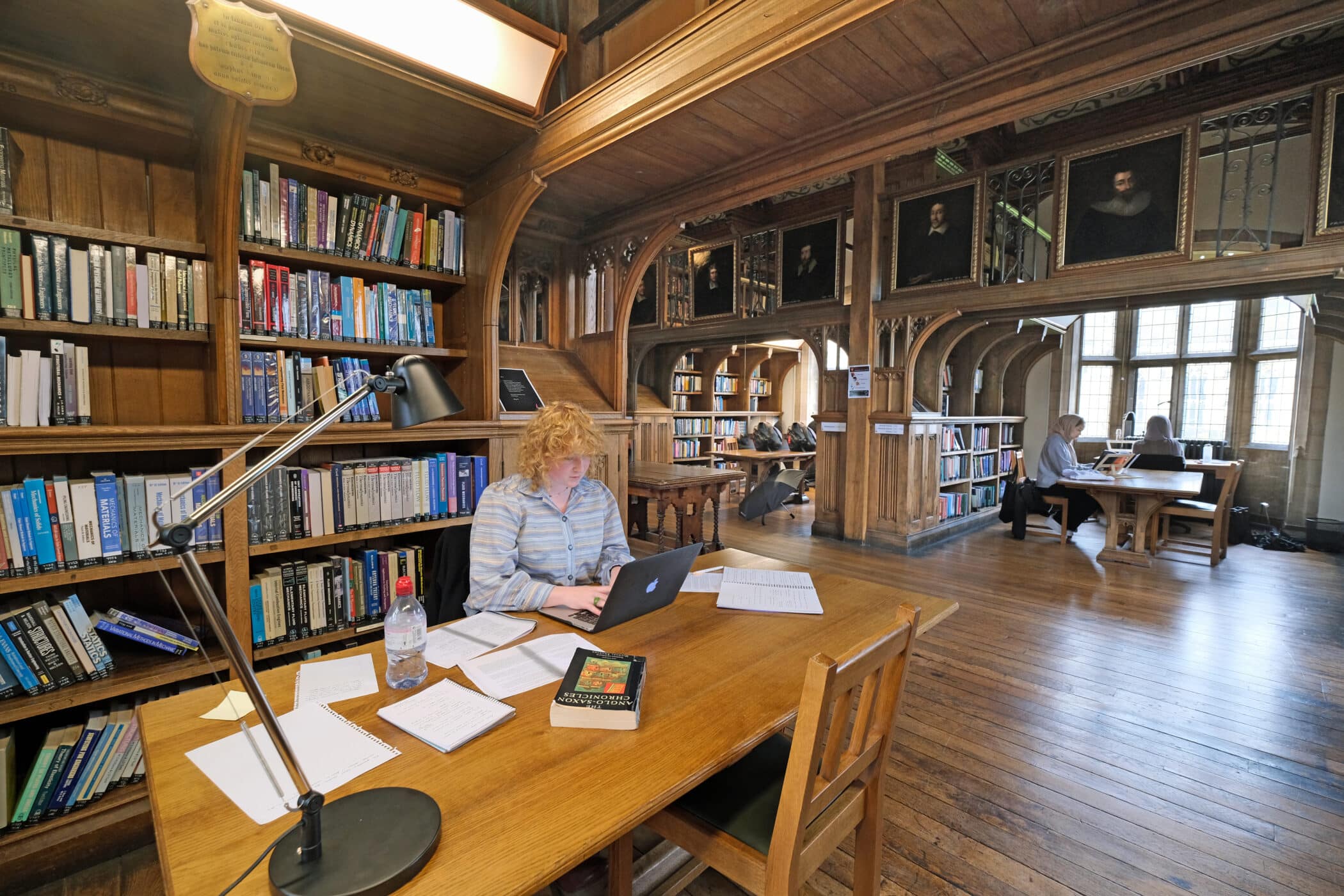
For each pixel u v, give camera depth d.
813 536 6.81
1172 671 3.30
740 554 2.58
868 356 6.05
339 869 0.79
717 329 7.75
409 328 2.83
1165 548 6.21
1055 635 3.81
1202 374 8.53
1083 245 4.57
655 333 8.57
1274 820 2.11
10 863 1.74
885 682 1.36
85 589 2.12
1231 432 8.19
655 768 1.07
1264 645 3.65
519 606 1.77
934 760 2.46
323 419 0.90
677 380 10.74
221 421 2.23
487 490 1.97
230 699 1.29
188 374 2.35
